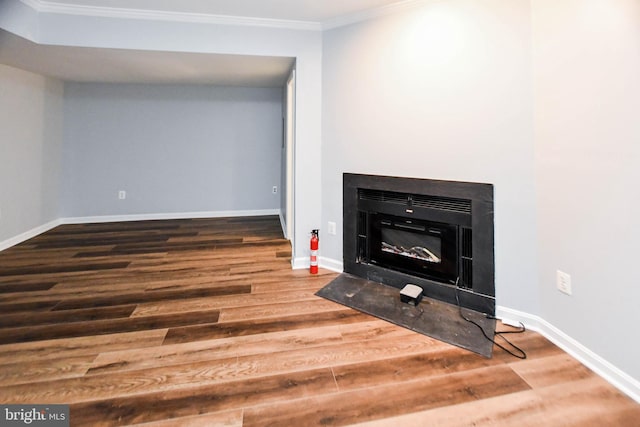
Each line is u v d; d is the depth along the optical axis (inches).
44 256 127.2
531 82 71.0
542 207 71.2
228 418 51.1
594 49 58.2
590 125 59.6
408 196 93.5
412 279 94.7
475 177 80.5
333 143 110.0
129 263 120.9
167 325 78.1
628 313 54.5
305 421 50.6
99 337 72.7
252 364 64.1
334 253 114.0
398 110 93.3
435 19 84.9
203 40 107.1
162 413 51.8
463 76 80.7
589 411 52.1
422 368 62.9
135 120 187.0
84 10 100.5
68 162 179.3
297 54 110.6
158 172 193.3
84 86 177.8
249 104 201.6
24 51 108.7
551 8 66.1
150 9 101.1
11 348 68.0
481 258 81.3
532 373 61.1
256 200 209.3
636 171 52.2
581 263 62.9
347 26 103.3
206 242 149.3
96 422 49.9
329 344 70.9
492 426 49.5
